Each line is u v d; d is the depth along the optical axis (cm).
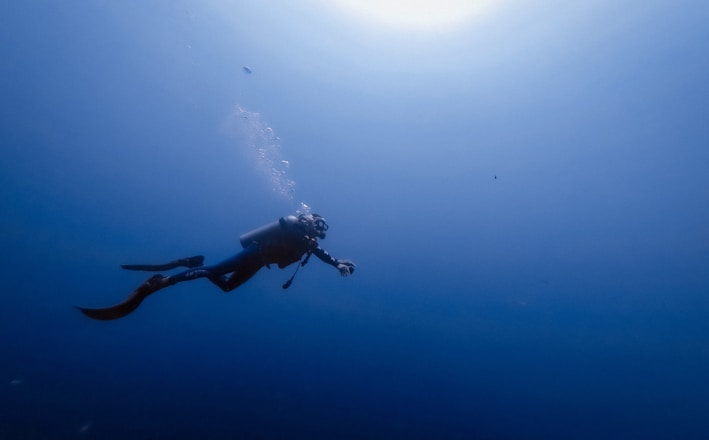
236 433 866
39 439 678
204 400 988
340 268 293
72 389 878
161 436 788
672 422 2156
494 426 1363
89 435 728
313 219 299
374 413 1173
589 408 2002
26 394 802
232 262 270
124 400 891
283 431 925
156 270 267
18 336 1072
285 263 293
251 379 1201
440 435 1157
